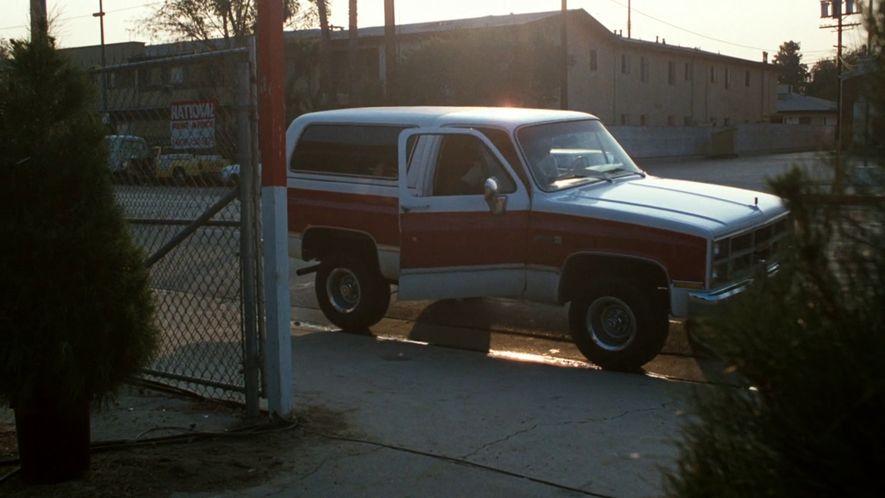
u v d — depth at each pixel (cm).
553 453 527
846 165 220
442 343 873
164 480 473
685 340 860
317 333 926
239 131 558
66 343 421
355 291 912
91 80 494
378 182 868
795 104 7888
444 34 4125
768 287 227
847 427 205
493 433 565
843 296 213
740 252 719
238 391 593
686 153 5334
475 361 787
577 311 761
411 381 705
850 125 227
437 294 824
